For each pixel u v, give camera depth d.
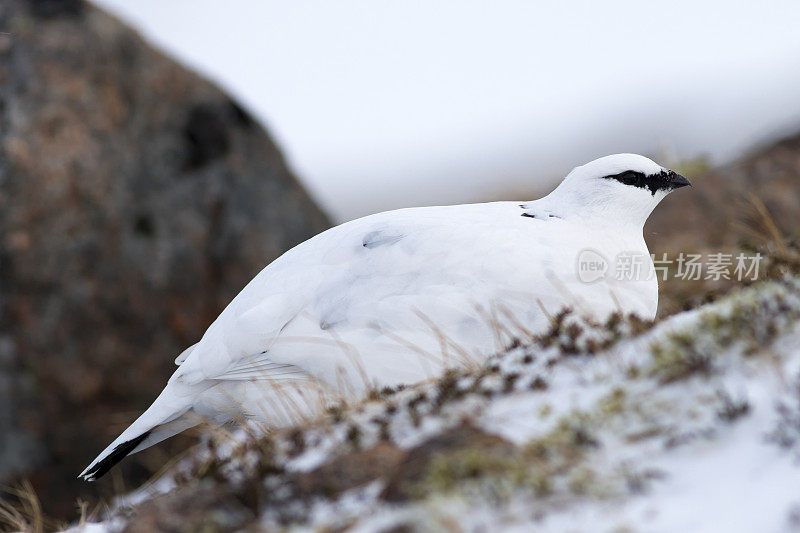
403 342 8.99
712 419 6.41
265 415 9.41
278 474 6.93
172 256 18.14
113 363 17.05
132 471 16.31
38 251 16.88
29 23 18.34
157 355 17.48
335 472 6.68
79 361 16.80
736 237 18.44
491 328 9.06
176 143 19.16
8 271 16.67
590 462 6.27
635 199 10.55
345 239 9.95
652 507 5.72
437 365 8.95
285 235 19.86
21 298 16.67
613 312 9.32
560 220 10.33
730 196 19.94
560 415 6.96
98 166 17.77
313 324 9.30
